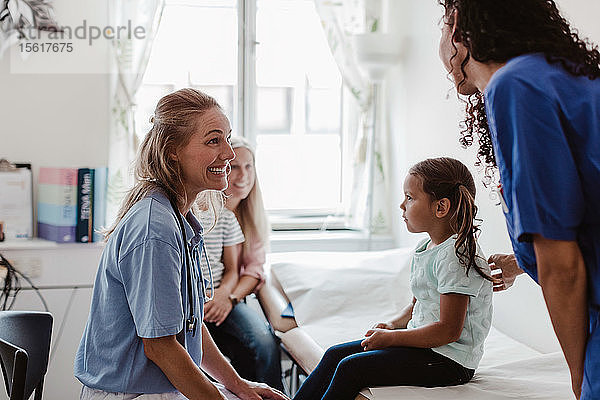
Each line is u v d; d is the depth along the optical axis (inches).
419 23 118.0
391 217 134.0
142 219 58.8
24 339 69.7
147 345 57.4
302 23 135.8
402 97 126.7
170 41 130.6
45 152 122.7
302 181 140.2
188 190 63.9
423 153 117.5
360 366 67.1
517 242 48.8
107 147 124.6
